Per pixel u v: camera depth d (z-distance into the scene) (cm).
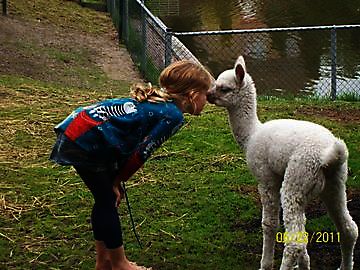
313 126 386
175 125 371
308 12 1875
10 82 985
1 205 549
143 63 1138
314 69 1288
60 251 468
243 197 556
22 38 1289
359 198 546
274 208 403
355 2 1986
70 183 601
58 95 930
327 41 1516
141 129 370
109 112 374
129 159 369
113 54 1295
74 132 373
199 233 491
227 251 461
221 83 415
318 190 375
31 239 488
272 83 1202
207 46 1520
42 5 1600
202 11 1995
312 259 446
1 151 685
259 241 475
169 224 508
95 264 448
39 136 737
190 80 378
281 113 828
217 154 673
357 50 1423
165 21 1861
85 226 508
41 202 557
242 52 1453
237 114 417
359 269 429
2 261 454
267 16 1862
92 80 1084
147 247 470
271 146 389
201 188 580
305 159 369
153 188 583
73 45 1320
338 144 357
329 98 961
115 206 386
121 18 1381
